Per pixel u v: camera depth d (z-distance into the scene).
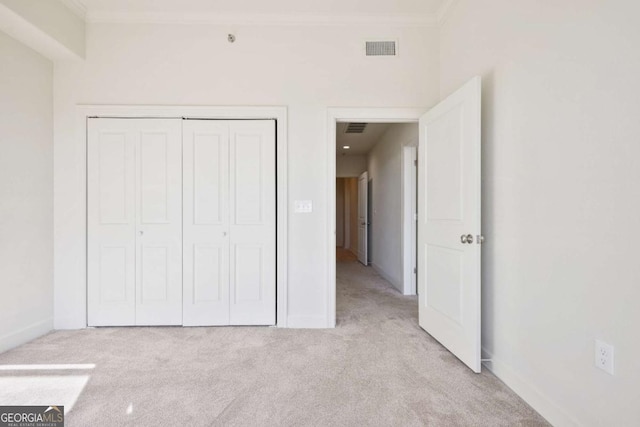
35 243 2.66
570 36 1.47
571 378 1.46
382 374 2.04
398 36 2.95
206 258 2.92
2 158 2.38
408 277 4.21
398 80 2.95
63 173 2.86
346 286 4.73
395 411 1.66
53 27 2.51
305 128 2.92
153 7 2.77
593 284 1.35
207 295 2.92
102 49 2.87
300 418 1.60
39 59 2.70
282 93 2.92
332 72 2.93
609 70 1.28
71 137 2.86
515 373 1.86
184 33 2.90
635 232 1.18
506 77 1.96
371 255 6.84
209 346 2.48
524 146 1.79
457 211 2.27
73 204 2.86
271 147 2.93
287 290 2.92
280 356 2.30
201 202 2.91
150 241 2.90
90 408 1.68
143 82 2.88
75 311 2.87
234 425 1.55
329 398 1.78
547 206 1.62
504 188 1.98
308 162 2.92
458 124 2.26
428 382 1.95
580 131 1.42
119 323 2.90
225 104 2.91
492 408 1.69
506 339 1.95
